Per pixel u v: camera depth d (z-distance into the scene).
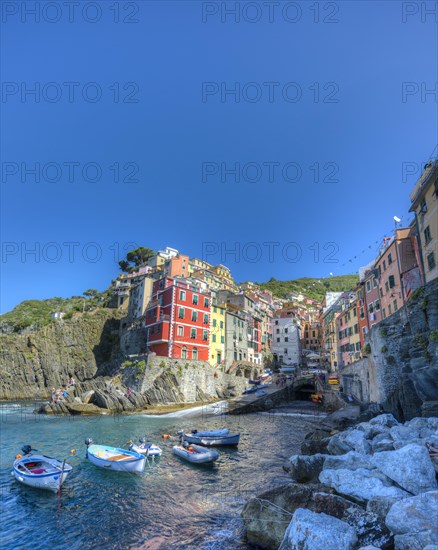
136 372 53.69
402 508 9.44
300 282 197.88
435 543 7.94
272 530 12.17
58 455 25.97
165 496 17.98
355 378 43.34
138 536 13.96
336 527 9.45
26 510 16.61
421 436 17.69
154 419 42.97
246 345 82.44
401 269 39.41
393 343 28.84
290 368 85.31
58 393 56.66
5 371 85.56
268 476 20.83
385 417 23.06
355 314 59.06
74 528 14.80
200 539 13.47
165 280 68.94
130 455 22.64
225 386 61.66
